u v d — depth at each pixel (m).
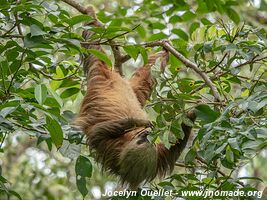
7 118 10.74
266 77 13.45
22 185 19.42
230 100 11.06
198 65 12.18
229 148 9.75
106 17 15.73
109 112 12.08
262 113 10.01
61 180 20.03
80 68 13.20
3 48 10.33
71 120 12.22
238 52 11.12
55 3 12.12
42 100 9.09
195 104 11.12
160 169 12.15
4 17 10.84
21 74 11.36
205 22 13.78
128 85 12.68
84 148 14.20
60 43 9.91
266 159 19.53
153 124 11.26
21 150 21.52
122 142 11.88
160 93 12.00
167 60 13.02
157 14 16.72
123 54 13.19
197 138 10.26
